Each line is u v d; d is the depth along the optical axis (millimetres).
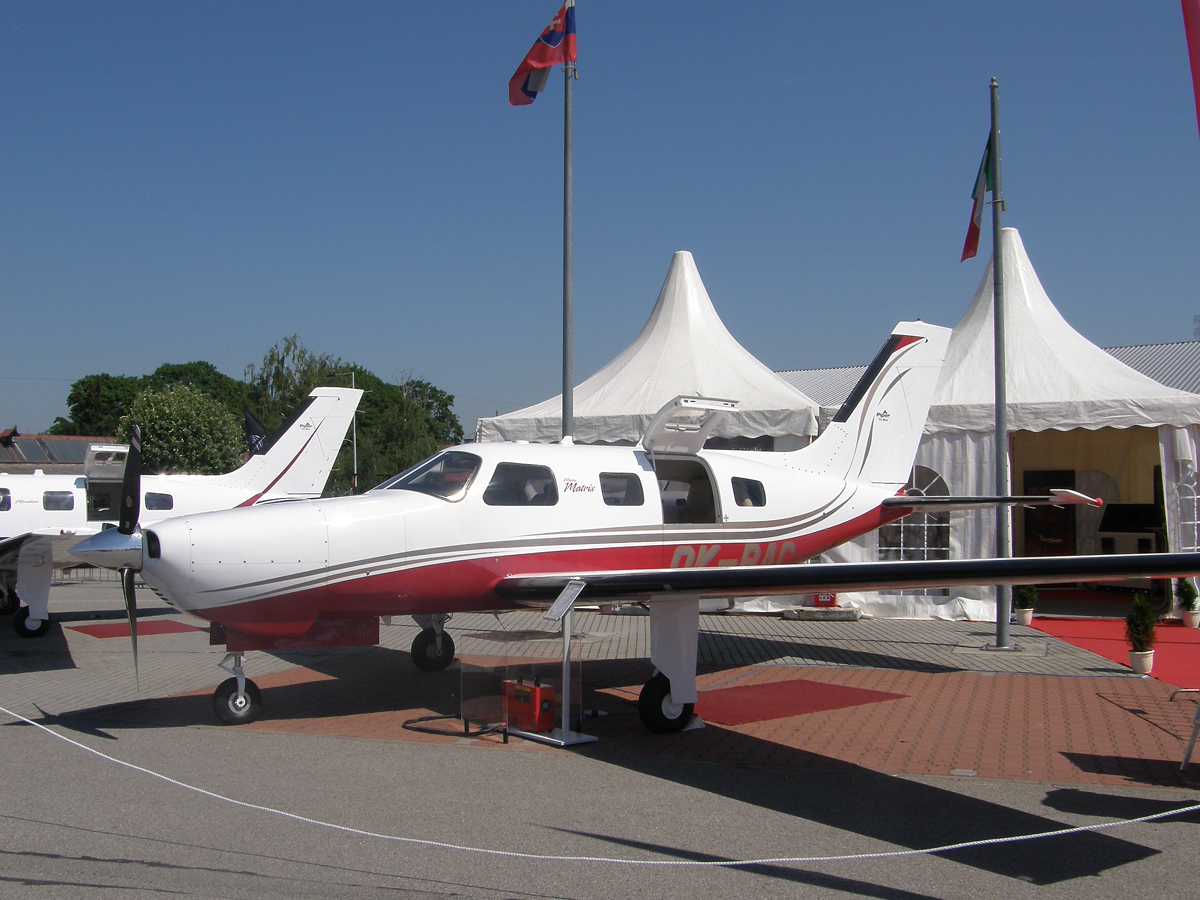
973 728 6516
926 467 12023
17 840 4148
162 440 30000
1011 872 3896
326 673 8461
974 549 11875
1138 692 7734
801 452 9273
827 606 12078
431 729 6418
